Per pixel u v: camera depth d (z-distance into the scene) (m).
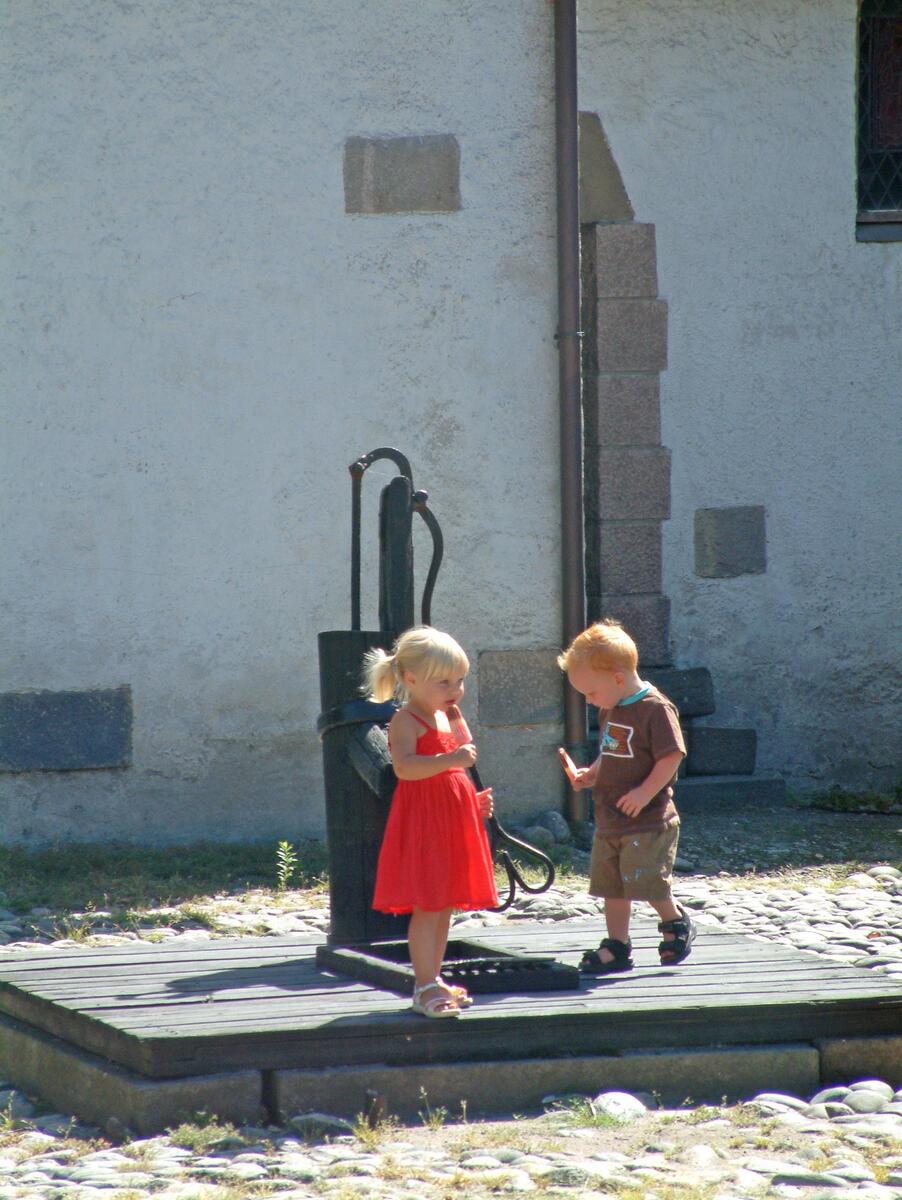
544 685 11.69
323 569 11.34
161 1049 5.48
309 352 11.31
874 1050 6.18
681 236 13.61
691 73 13.61
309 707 11.30
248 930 8.74
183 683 11.08
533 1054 5.89
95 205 10.95
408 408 11.49
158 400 11.05
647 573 13.27
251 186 11.20
